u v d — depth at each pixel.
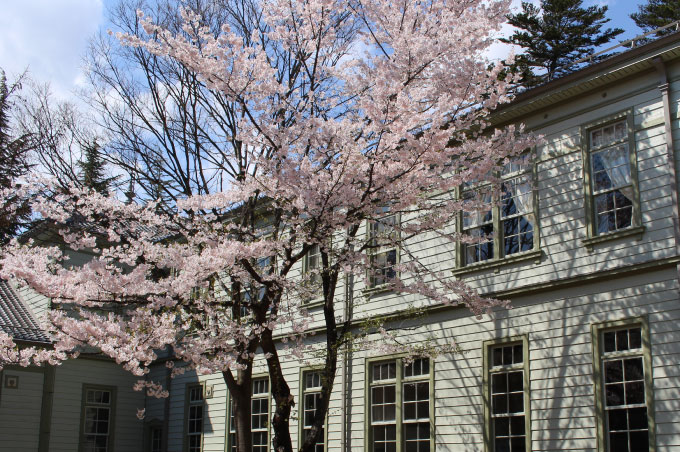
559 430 11.17
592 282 11.33
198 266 9.20
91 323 9.59
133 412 20.77
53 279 8.85
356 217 9.86
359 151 8.84
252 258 10.88
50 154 13.38
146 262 10.83
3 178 19.27
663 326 10.34
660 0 27.03
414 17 10.04
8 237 20.00
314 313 16.25
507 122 13.17
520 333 12.09
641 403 10.34
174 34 13.29
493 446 12.01
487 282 12.88
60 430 18.86
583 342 11.23
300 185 8.92
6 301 20.20
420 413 13.31
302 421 15.79
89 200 10.73
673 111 10.98
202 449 18.56
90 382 19.88
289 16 10.70
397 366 13.88
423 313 13.24
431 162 9.43
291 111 9.95
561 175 12.21
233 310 11.73
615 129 11.73
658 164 10.98
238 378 12.29
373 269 10.88
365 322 11.95
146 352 9.65
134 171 13.92
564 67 13.39
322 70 11.42
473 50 9.45
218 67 8.95
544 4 27.56
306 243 10.27
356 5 10.93
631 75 11.55
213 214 10.39
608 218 11.50
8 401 17.84
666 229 10.68
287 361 16.69
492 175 11.39
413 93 9.59
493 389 12.30
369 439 14.04
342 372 14.88
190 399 19.55
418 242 14.31
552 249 12.05
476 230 13.39
